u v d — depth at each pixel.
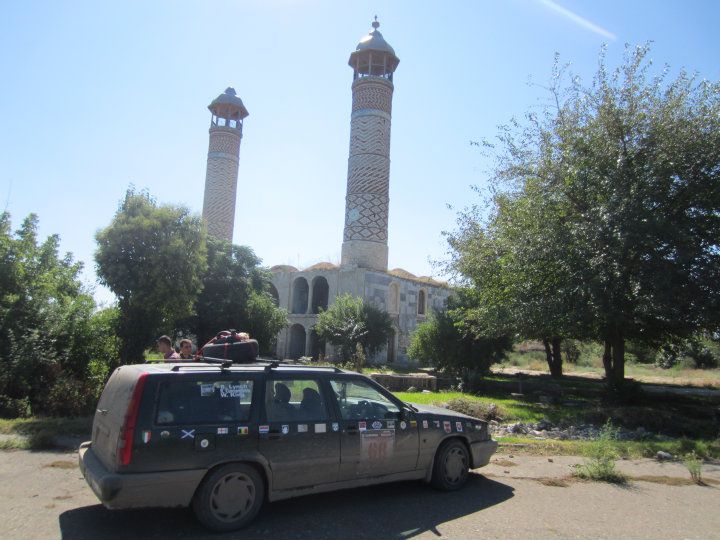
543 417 15.56
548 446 9.98
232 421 5.50
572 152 17.19
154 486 4.98
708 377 40.38
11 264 14.48
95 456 5.63
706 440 12.62
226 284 30.94
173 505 5.09
